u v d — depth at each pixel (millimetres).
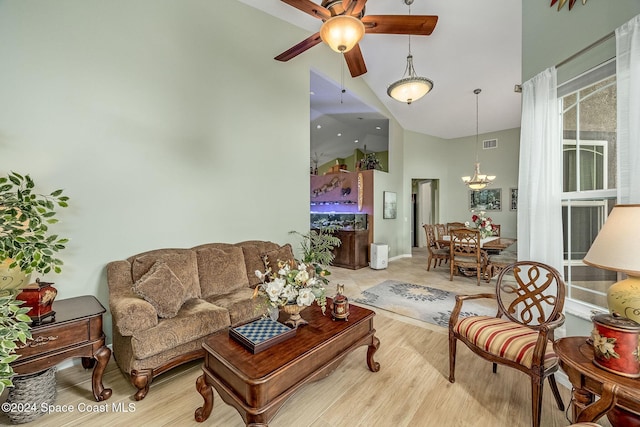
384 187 6930
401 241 7758
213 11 3223
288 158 4098
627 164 1665
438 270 6000
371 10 3680
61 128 2275
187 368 2309
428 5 3625
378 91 6309
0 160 2039
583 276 2209
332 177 7391
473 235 4820
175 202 2943
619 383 1080
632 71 1607
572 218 2303
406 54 4824
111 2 2514
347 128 8883
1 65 2037
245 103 3547
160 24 2818
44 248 1550
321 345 1678
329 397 1936
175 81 2928
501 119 7066
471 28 4051
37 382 1718
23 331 1229
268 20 3785
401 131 7707
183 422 1706
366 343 2109
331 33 2201
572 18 2156
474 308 3639
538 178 2379
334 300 2092
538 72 2500
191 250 2889
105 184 2496
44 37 2191
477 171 6312
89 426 1670
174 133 2928
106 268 2477
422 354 2514
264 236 3799
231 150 3414
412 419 1730
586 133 2145
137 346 1851
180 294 2244
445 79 5453
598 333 1196
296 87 4211
